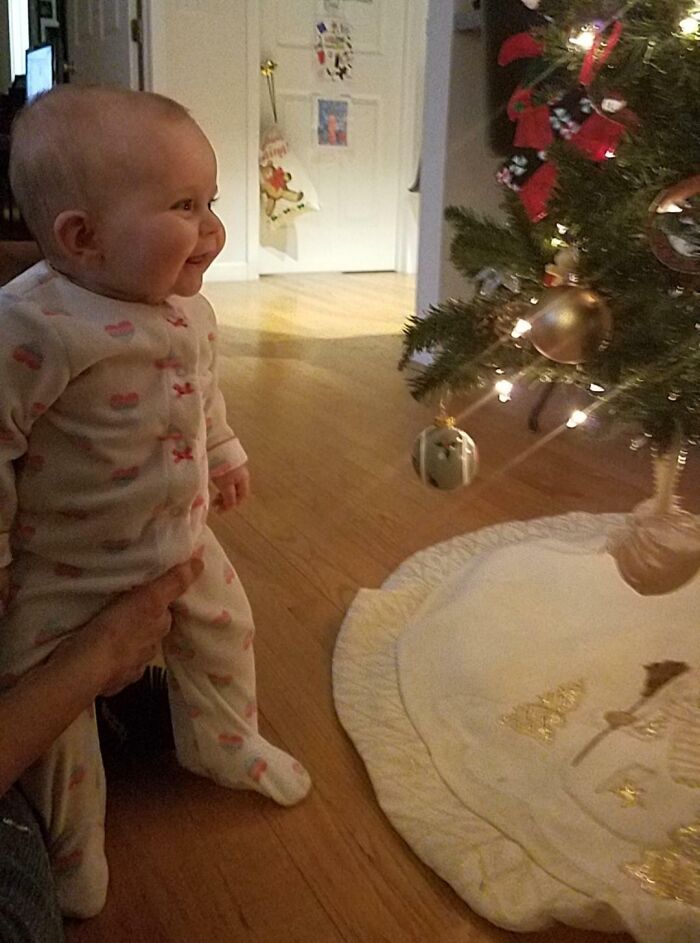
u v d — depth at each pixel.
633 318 1.05
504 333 1.13
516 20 2.08
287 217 4.60
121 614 0.77
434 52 2.57
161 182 0.76
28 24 4.73
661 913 0.81
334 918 0.84
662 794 0.97
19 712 0.67
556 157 1.13
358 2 4.51
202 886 0.88
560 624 1.27
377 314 3.69
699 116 0.98
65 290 0.77
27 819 0.72
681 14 0.97
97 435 0.77
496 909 0.84
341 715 1.12
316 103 4.57
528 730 1.07
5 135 3.04
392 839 0.94
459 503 1.77
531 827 0.93
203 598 0.94
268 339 3.20
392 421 2.28
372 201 4.85
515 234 1.16
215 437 1.00
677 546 1.17
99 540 0.81
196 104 4.21
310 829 0.95
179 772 1.03
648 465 1.97
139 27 3.98
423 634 1.26
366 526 1.65
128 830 0.95
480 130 2.59
